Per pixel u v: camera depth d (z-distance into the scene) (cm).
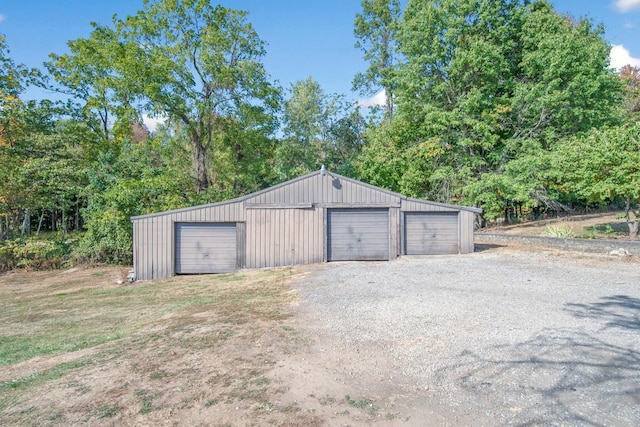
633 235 1298
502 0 2044
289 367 448
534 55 1850
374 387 396
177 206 1855
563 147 1562
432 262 1266
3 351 635
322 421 335
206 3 2291
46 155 2117
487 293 772
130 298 1060
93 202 1867
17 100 2217
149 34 2245
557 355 448
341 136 3091
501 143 2098
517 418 328
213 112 2386
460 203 2116
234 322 655
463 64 1909
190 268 1424
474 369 424
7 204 1984
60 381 452
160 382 425
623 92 2352
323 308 725
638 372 400
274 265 1430
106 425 344
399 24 2238
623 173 1223
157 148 2278
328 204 1445
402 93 2155
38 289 1338
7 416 372
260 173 2538
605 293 741
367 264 1316
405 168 2211
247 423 335
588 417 324
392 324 596
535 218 2475
